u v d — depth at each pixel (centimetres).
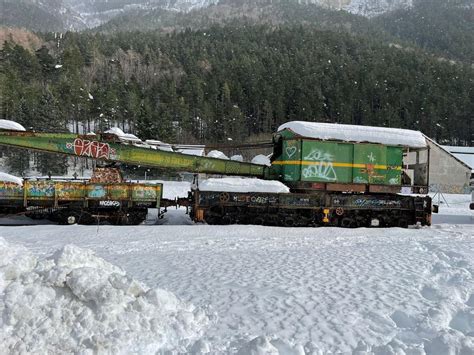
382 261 898
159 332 511
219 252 1038
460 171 4331
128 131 6481
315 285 719
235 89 7675
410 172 2236
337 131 1667
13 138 1523
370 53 10806
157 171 4397
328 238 1298
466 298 684
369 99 7962
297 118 7075
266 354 464
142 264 883
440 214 2355
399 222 1717
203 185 1586
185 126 6400
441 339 511
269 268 842
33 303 511
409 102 7806
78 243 1141
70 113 6378
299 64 9194
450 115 7575
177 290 694
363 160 1680
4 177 1505
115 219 1580
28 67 7381
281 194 1617
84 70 8544
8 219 1631
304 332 536
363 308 613
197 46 10969
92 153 1590
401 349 492
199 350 484
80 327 493
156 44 11012
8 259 579
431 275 795
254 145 1772
